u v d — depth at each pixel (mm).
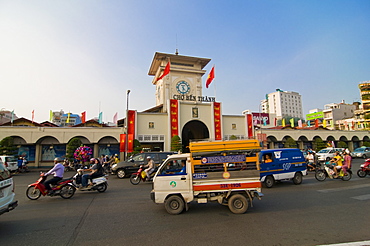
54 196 10273
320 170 13461
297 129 37500
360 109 63094
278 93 117188
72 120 77938
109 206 8180
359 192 9586
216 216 6633
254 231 5324
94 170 11008
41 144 27031
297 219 6160
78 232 5520
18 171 22344
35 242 4961
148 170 13844
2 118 43844
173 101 30656
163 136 29906
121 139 27000
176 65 38719
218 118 32406
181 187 6992
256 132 34906
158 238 5027
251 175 6980
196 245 4605
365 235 4930
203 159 7086
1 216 7031
